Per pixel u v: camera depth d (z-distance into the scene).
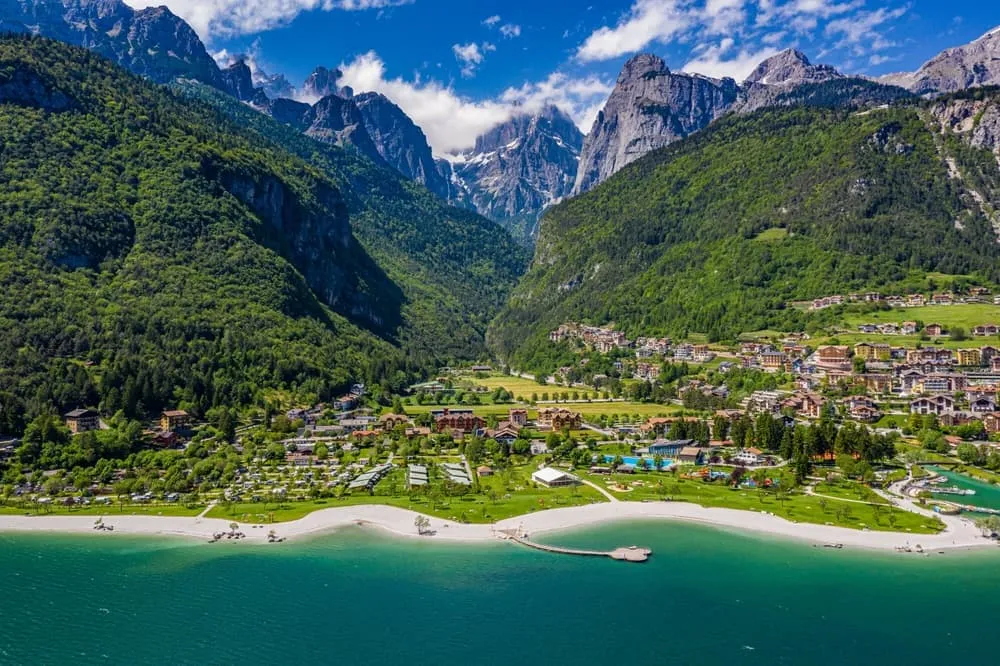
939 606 168.00
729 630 159.88
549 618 166.38
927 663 147.50
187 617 168.12
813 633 158.00
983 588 175.88
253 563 195.88
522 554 199.88
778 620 163.25
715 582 181.50
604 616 166.25
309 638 159.62
